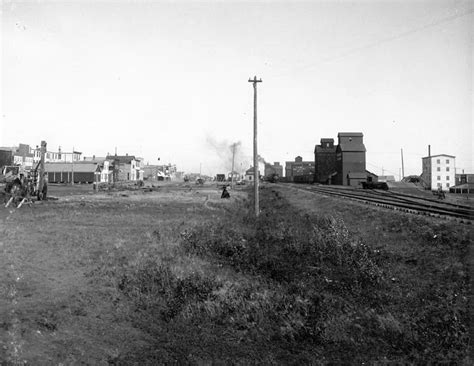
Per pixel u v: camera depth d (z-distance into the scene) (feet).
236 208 95.50
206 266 38.81
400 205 65.26
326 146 305.94
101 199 113.50
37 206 89.25
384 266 33.71
